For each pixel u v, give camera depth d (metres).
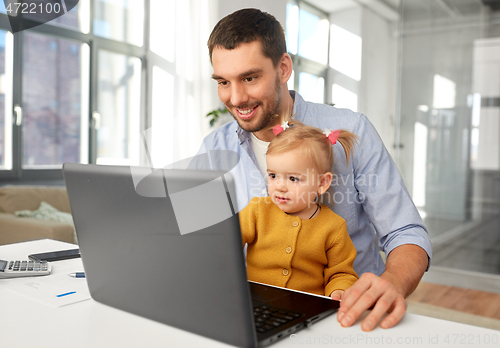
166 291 0.57
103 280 0.67
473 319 2.32
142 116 4.55
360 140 1.07
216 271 0.50
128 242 0.59
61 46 4.06
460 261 3.12
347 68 6.04
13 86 3.73
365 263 1.13
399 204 1.02
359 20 5.89
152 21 4.52
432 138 3.21
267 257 0.97
